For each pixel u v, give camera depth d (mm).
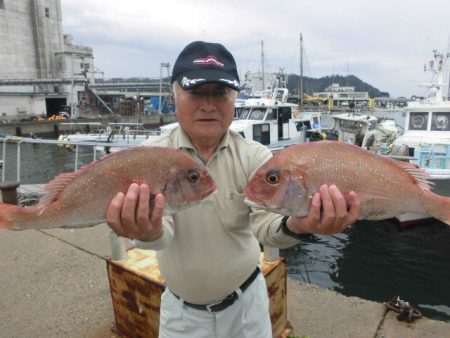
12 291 4250
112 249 3355
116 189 1779
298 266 7820
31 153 27672
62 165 23188
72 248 5309
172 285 2064
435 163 9438
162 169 1790
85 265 4809
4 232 5879
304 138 14500
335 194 1663
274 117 14281
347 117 15094
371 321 3635
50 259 4992
